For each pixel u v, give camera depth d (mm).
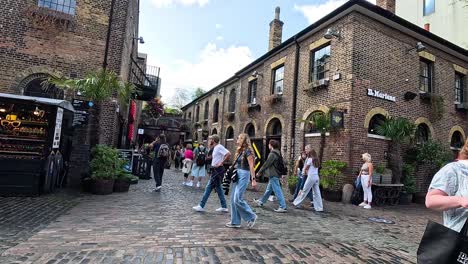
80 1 10523
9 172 6676
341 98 9992
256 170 14242
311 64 11922
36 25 9984
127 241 4043
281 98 13398
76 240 3969
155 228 4758
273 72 14594
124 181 8133
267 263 3586
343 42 10203
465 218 1617
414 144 11000
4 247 3564
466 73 13438
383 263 3926
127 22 11539
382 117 10586
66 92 10047
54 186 7684
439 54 12438
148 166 11664
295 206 7738
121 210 5883
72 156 8906
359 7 9773
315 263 3715
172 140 31172
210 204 7102
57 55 10133
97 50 10586
